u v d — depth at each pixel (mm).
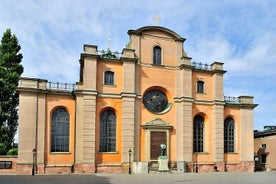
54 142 34875
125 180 26156
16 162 32844
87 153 34594
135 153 36938
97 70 37125
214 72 42594
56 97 35438
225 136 42469
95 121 35656
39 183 23312
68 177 28906
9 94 42719
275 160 46719
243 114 43750
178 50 41562
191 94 40531
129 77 37875
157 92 40312
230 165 41500
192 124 40094
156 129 38469
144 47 40094
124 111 36938
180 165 37750
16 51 46094
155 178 28500
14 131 43031
